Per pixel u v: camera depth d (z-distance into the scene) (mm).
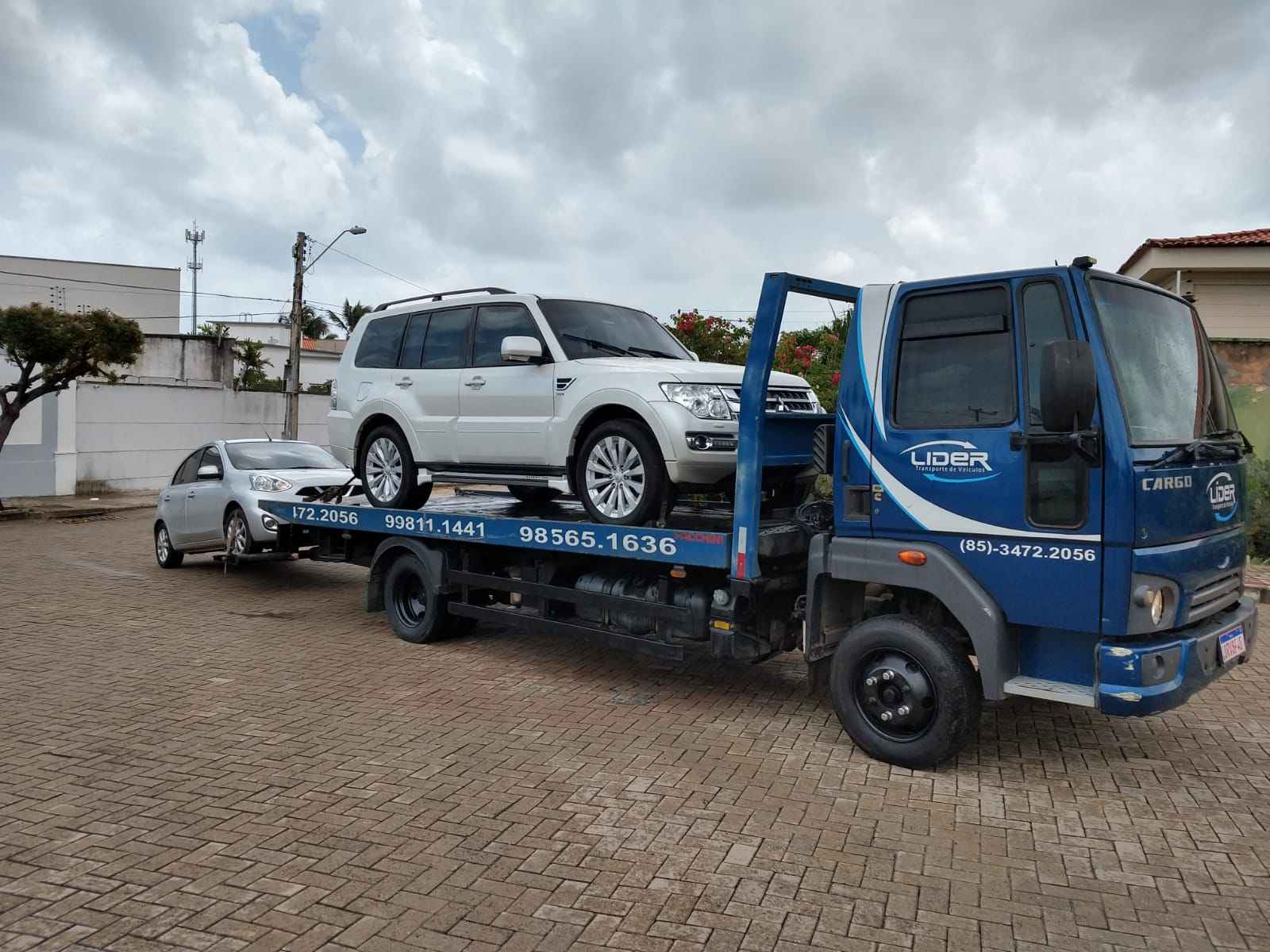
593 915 3531
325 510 8859
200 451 12062
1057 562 4457
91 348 18781
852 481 5199
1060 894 3695
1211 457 4828
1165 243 14234
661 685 6730
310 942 3330
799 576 5887
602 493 6453
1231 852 4066
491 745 5445
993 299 4703
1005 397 4637
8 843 4137
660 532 5844
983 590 4703
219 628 8781
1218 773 5012
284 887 3736
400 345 8211
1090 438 4305
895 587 5379
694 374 6105
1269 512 11211
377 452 8391
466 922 3477
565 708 6184
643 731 5703
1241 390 12305
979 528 4711
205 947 3293
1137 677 4258
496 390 7164
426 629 7898
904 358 5020
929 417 4906
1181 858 4008
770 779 4902
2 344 18422
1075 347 4113
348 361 8750
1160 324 4918
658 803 4586
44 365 18953
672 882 3783
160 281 46750
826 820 4395
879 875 3850
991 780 4902
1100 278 4562
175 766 5105
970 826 4328
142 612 9516
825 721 5891
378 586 8391
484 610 7387
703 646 6219
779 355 11578
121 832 4246
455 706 6227
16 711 6125
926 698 4891
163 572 12250
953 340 4836
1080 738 5562
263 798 4652
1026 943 3344
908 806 4551
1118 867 3926
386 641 8195
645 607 6176
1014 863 3959
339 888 3732
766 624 5926
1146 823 4375
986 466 4676
